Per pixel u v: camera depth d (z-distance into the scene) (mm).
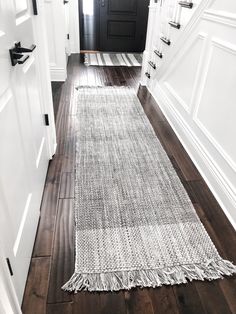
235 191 1487
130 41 4660
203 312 1080
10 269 896
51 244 1307
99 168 1850
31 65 1291
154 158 2000
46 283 1140
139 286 1153
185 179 1814
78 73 3672
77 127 2340
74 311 1056
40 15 1461
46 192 1613
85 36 4582
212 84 1728
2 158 852
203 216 1526
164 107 2674
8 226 891
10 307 870
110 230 1396
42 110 1598
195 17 1900
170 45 2441
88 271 1193
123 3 4285
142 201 1596
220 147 1643
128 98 2986
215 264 1261
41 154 1546
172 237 1380
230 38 1512
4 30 861
